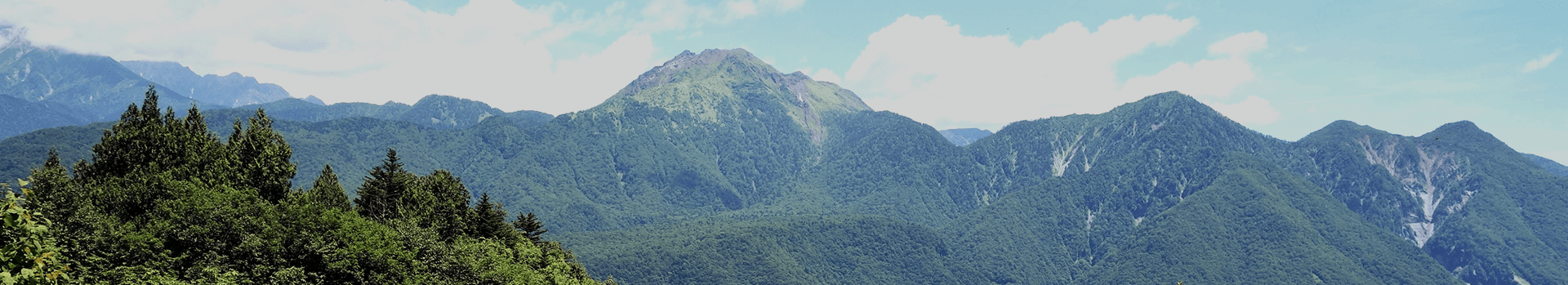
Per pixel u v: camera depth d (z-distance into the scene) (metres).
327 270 74.44
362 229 80.62
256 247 71.50
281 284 69.44
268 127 99.62
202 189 79.50
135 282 63.56
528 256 109.81
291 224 76.25
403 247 84.56
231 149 95.50
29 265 28.05
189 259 70.50
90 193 76.50
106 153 88.62
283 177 97.44
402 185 111.44
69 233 65.00
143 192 76.94
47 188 76.94
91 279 62.38
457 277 89.25
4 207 27.64
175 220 71.62
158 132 90.88
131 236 67.31
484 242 104.94
